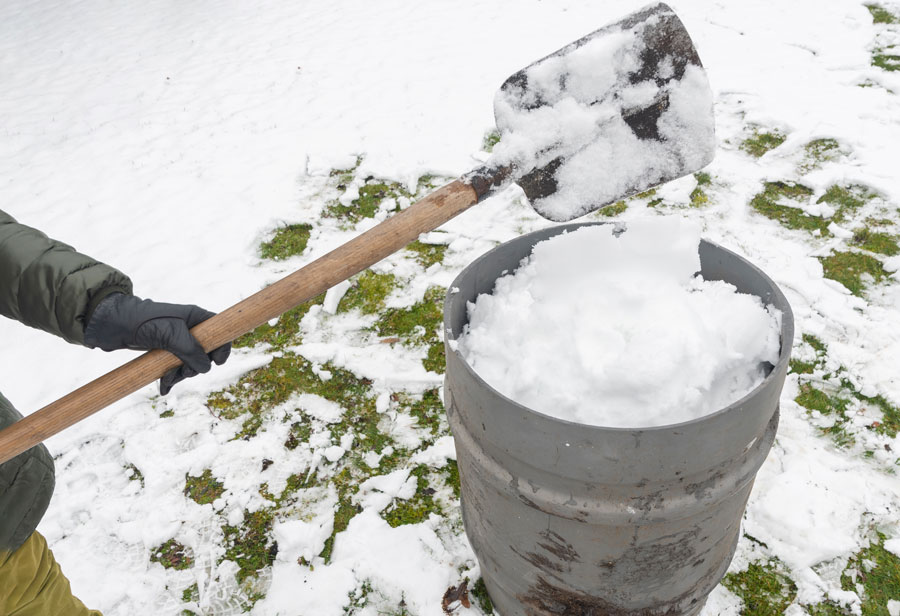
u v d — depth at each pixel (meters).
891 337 2.84
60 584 1.74
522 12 6.26
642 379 1.42
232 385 2.91
